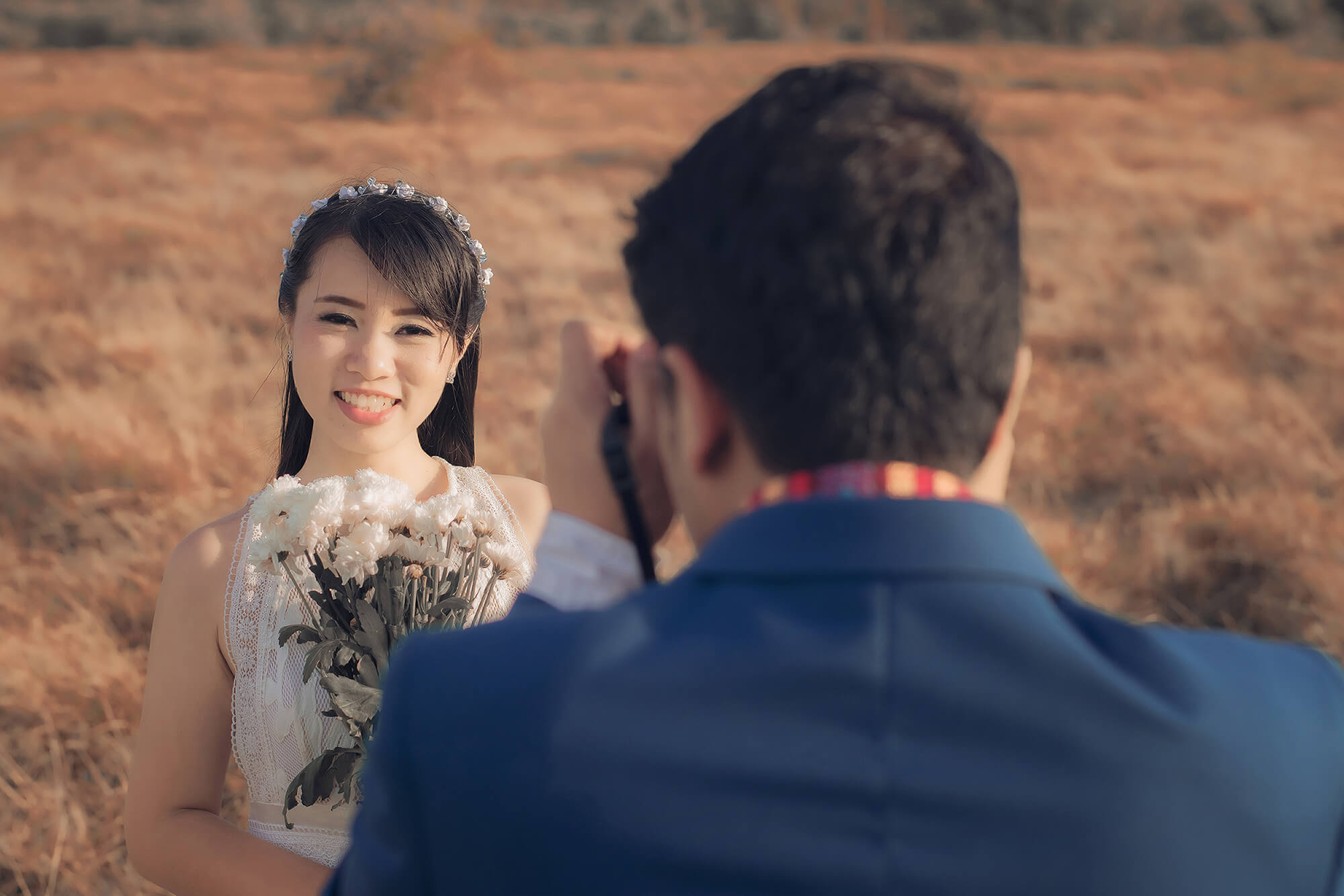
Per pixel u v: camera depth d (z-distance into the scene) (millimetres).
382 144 17125
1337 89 24203
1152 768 680
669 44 43844
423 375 1902
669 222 801
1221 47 39031
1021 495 5355
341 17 37156
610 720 707
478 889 715
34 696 3357
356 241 1842
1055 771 679
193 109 20766
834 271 731
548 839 697
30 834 2924
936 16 43719
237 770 3221
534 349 7613
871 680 696
